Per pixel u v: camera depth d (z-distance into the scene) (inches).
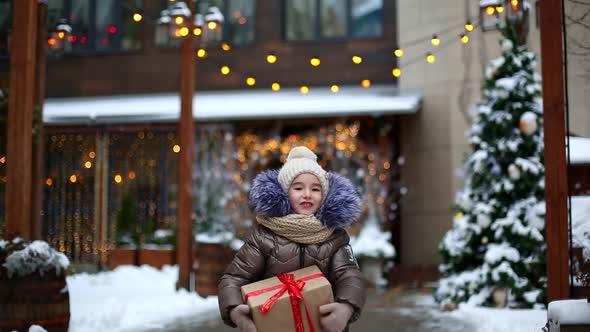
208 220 582.9
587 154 281.3
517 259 372.2
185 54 454.9
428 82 652.1
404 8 672.4
